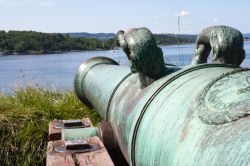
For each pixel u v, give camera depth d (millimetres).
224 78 2262
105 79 4527
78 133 4074
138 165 2564
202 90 2266
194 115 2127
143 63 3053
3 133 5855
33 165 5672
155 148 2305
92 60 6016
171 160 2072
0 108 6402
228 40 3119
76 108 6586
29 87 7766
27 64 52344
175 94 2520
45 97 7438
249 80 2090
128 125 2975
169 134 2211
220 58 3137
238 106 1890
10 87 7688
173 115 2316
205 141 1863
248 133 1683
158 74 3072
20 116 6145
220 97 2061
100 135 3822
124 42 3229
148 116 2607
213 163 1717
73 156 3525
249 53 20578
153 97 2742
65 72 27375
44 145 5797
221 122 1865
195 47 3510
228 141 1729
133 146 2660
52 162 3402
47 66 42250
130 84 3578
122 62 6672
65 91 7797
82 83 5777
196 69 2797
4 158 5707
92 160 3424
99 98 4414
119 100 3541
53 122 4793
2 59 73438
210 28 3309
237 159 1615
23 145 5785
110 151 3775
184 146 2002
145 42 3080
